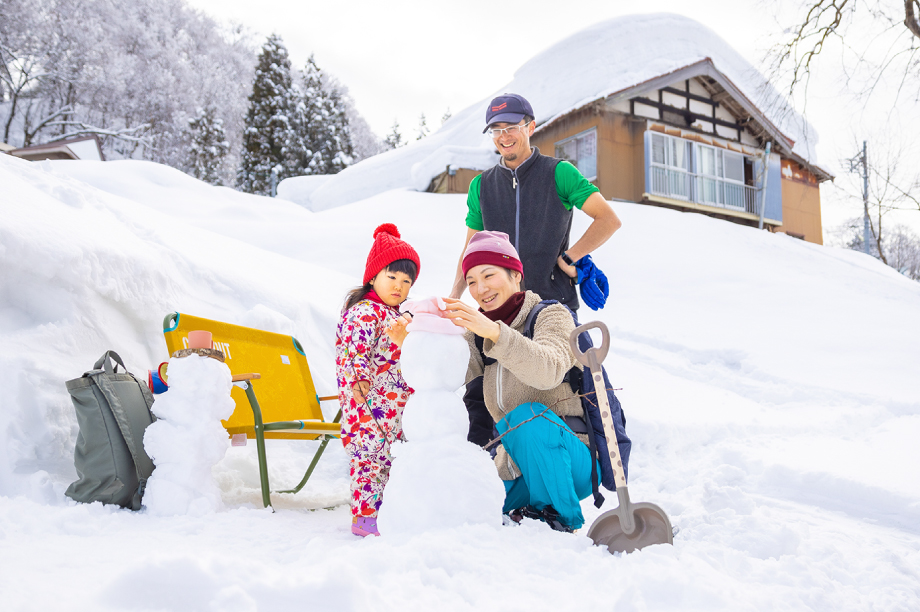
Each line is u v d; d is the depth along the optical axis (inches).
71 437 108.4
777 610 64.9
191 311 165.0
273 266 253.4
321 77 2363.4
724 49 1016.9
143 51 1774.1
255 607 53.0
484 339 103.5
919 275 1676.9
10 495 97.9
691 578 66.6
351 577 55.3
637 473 167.0
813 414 236.2
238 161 2055.9
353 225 564.1
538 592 65.1
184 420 103.1
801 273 558.9
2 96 1525.6
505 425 98.3
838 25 547.2
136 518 94.9
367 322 106.5
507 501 101.8
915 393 261.0
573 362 98.6
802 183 1034.1
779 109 665.0
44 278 124.6
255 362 141.3
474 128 1069.8
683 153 895.7
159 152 1775.3
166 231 211.8
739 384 285.3
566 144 891.4
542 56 975.6
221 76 2054.6
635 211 689.6
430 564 68.7
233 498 120.3
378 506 99.6
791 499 139.6
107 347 130.3
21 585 57.9
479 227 143.6
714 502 112.0
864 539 106.1
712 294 461.4
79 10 1579.7
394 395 106.3
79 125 1537.9
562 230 128.6
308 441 162.6
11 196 138.7
